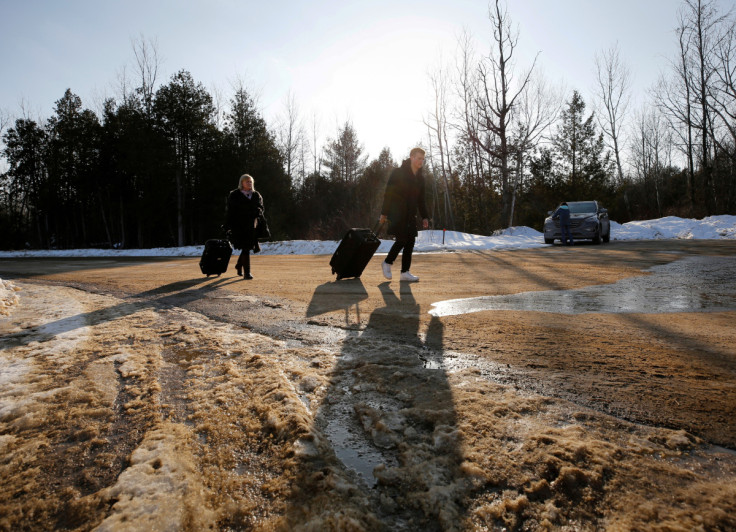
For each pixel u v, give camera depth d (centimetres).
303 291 536
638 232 2247
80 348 286
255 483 132
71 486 134
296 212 3656
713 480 127
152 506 121
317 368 235
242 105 3116
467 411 177
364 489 129
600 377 217
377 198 3494
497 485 127
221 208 3131
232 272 827
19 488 134
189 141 3069
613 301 441
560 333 307
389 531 111
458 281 621
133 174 3150
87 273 905
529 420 168
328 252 1705
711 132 2983
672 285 548
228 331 328
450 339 294
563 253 1173
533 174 2953
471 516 115
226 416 178
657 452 143
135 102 3156
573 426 162
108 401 198
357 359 250
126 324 359
